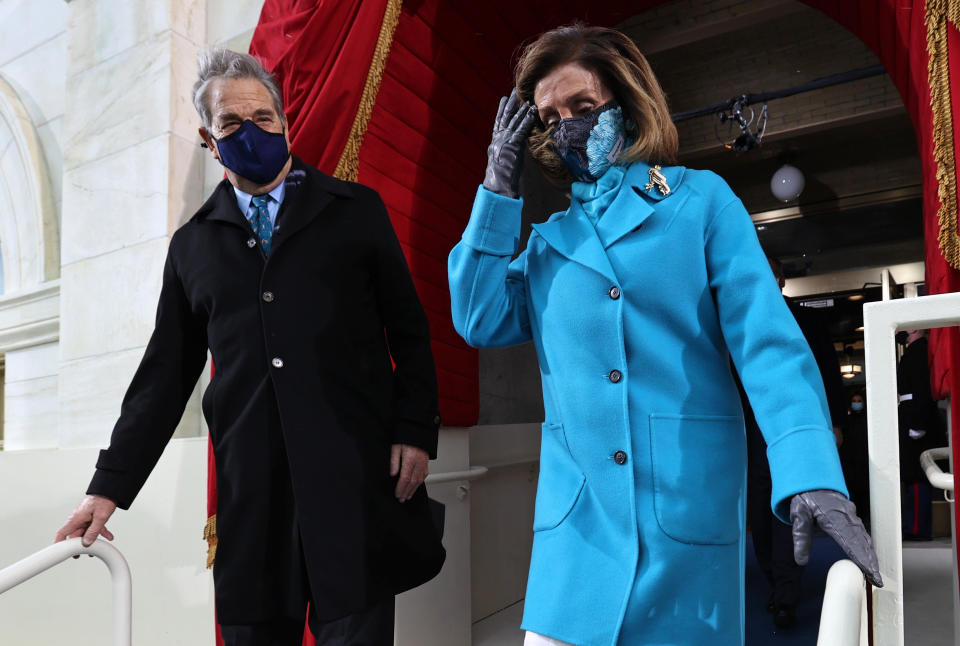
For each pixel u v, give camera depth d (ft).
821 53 19.94
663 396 3.34
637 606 3.12
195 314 5.16
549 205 17.83
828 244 32.96
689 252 3.40
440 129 9.34
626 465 3.29
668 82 21.79
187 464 8.65
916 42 6.48
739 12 16.15
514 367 16.21
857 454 23.72
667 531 3.18
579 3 10.59
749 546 19.31
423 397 5.03
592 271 3.47
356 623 4.55
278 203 5.08
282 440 4.64
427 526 5.06
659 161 3.74
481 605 12.05
